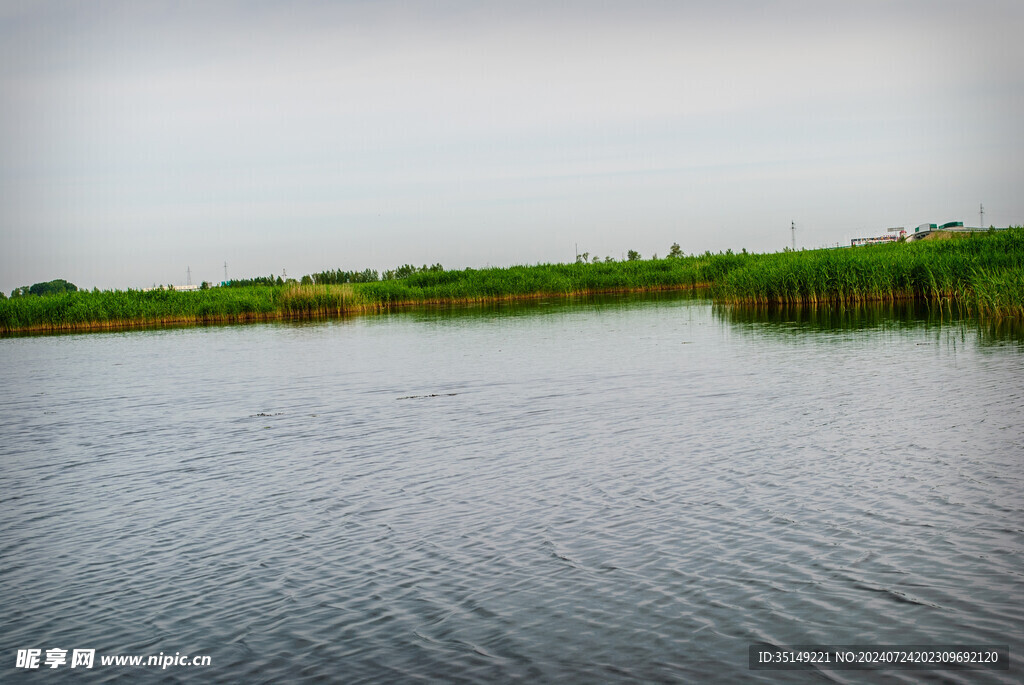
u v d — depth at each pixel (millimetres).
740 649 6926
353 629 7750
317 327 46156
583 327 36625
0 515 11898
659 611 7652
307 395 21375
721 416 15602
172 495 12523
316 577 8984
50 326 54031
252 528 10719
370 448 14789
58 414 20484
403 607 8117
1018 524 8992
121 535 10789
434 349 30922
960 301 31578
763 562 8500
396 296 66750
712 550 8898
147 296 58531
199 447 15789
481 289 67938
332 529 10469
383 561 9289
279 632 7805
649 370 22156
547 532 9805
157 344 39656
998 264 33156
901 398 16016
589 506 10641
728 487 11031
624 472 12102
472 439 15008
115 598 8812
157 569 9539
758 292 42156
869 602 7531
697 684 6469
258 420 18234
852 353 22609
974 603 7371
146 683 7090
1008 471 10836
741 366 21781
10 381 27484
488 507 10898
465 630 7574
